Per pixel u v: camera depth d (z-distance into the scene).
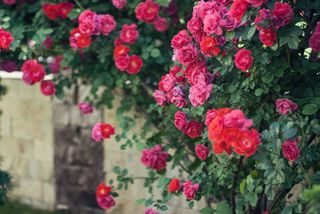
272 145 3.26
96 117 4.97
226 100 3.64
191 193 3.76
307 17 3.52
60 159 5.27
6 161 5.68
